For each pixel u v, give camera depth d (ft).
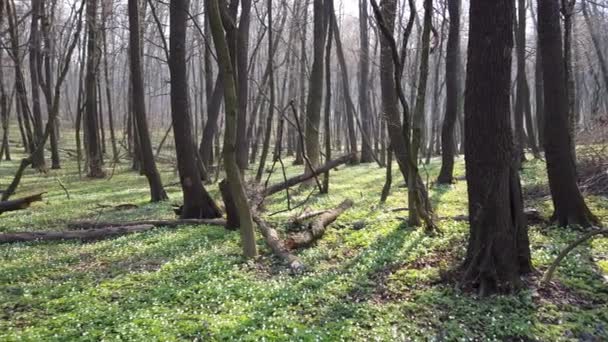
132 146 131.85
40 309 25.94
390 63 47.39
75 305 26.09
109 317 24.06
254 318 23.90
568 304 25.41
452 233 38.65
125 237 43.29
